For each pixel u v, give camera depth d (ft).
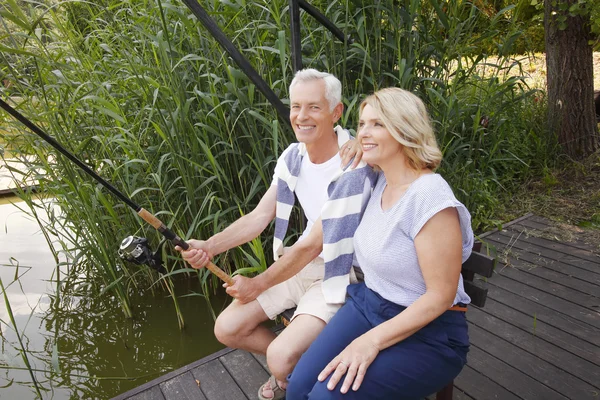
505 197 12.87
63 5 9.77
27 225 14.53
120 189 9.98
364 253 4.53
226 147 9.12
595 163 13.58
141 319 9.61
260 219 6.08
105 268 9.68
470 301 4.71
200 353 8.63
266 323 8.84
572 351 6.90
